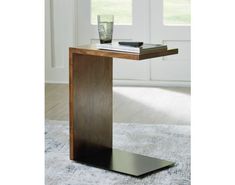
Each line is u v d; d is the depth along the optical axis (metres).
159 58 5.61
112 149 3.17
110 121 3.17
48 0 5.64
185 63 5.59
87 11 5.67
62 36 5.71
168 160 2.98
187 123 3.95
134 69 5.66
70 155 2.94
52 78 5.79
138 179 2.61
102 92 3.08
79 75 2.89
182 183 2.54
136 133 3.62
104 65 3.06
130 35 5.62
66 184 2.52
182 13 5.53
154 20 5.57
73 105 2.88
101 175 2.68
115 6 5.62
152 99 4.91
